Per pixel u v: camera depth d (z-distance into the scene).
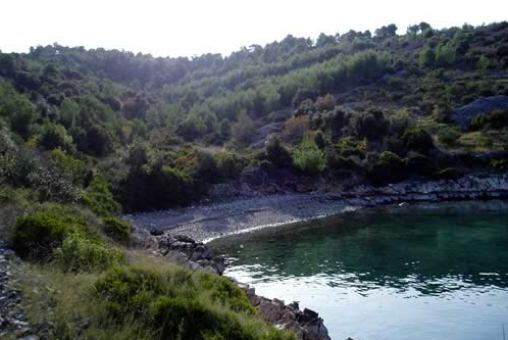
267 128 113.12
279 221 61.97
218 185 76.88
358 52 158.62
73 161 48.94
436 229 53.91
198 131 112.31
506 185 79.56
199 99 142.12
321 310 29.88
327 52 171.00
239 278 37.12
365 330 26.67
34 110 76.81
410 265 39.62
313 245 48.47
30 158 27.86
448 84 124.75
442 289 33.09
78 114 87.81
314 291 33.66
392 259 41.81
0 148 27.58
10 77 102.00
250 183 79.50
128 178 65.75
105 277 12.43
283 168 84.19
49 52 172.00
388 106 116.75
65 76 125.75
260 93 130.00
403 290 33.19
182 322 10.55
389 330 26.55
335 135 98.44
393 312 29.14
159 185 67.50
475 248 44.72
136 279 12.59
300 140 98.38
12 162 26.05
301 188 80.56
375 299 31.58
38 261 14.35
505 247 44.75
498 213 62.59
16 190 22.94
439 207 69.00
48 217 17.44
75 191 28.89
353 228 56.31
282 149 85.94
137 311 11.16
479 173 82.25
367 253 44.31
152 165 68.44
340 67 136.50
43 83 107.44
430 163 83.19
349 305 30.61
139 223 56.94
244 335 11.16
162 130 111.81
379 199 75.06
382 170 82.50
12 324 9.41
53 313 10.13
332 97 115.25
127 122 105.69
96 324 10.16
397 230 54.12
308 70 142.25
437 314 28.56
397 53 162.00
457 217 60.75
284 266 40.72
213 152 84.62
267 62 184.25
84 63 169.62
